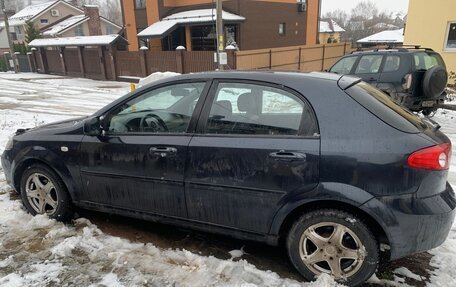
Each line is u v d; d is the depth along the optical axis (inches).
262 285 111.7
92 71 881.5
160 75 525.3
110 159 135.4
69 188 146.4
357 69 344.5
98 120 138.6
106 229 147.4
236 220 119.6
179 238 140.3
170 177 125.6
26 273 118.5
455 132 303.3
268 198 112.4
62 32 1519.4
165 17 979.3
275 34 1021.2
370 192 101.7
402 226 101.3
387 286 111.2
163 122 130.3
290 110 112.5
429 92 308.8
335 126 106.2
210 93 124.0
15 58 1100.5
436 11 507.2
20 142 153.9
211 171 118.6
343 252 107.3
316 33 1181.1
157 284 112.7
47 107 485.7
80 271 119.3
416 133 105.3
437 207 102.0
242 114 118.3
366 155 101.9
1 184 194.4
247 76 120.8
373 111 106.8
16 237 140.3
